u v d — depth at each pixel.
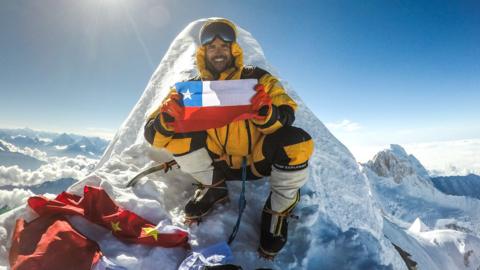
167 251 1.52
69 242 1.37
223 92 1.50
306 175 1.62
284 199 1.62
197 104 1.49
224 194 1.86
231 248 1.68
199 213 1.77
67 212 1.57
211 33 1.62
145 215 1.74
